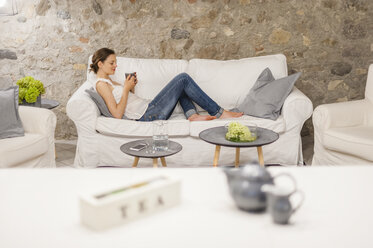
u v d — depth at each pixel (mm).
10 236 1233
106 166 3465
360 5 4086
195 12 4098
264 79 3641
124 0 4066
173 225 1295
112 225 1287
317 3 4078
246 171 1384
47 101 3693
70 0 4062
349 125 3152
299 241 1200
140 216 1346
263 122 3322
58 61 4199
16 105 3027
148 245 1179
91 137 3381
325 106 3137
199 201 1454
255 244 1185
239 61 3852
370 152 2744
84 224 1300
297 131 3381
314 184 1569
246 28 4137
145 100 3604
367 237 1217
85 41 4156
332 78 4266
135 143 2912
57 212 1375
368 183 1575
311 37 4160
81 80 4242
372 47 4195
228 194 1503
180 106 3746
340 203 1422
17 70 4227
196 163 3420
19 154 2762
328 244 1184
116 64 3582
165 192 1391
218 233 1244
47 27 4117
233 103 3764
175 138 3375
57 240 1211
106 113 3402
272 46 4180
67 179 1625
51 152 3129
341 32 4156
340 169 1714
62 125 4320
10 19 4105
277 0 4070
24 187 1563
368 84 3340
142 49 4191
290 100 3328
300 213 1363
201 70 3816
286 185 1551
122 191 1369
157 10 4102
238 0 4070
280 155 3414
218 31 4145
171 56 4207
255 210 1362
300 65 4227
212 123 3309
